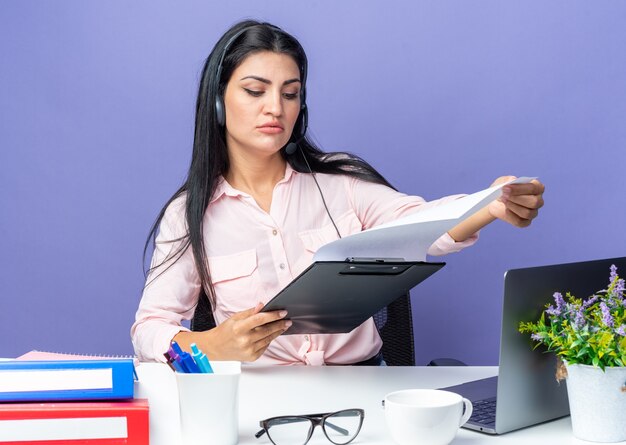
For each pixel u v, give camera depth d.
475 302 2.62
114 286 2.71
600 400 1.12
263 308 1.45
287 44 1.81
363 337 1.85
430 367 1.64
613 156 2.57
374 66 2.62
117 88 2.69
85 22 2.67
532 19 2.57
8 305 2.73
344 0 2.61
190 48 2.67
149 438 1.12
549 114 2.58
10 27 2.68
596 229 2.59
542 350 1.20
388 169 2.63
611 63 2.55
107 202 2.71
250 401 1.36
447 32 2.59
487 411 1.25
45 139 2.70
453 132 2.61
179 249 1.86
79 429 1.04
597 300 1.27
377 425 1.21
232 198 1.90
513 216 1.56
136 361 1.57
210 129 1.87
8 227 2.71
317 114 2.64
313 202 1.94
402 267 1.40
